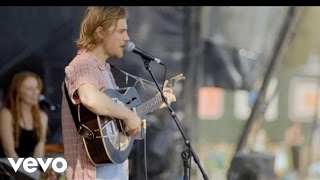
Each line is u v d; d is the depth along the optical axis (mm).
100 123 5762
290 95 20188
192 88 12141
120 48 6156
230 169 12383
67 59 11727
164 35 11969
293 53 19203
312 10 17781
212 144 19328
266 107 12781
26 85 9812
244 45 12812
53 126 10773
